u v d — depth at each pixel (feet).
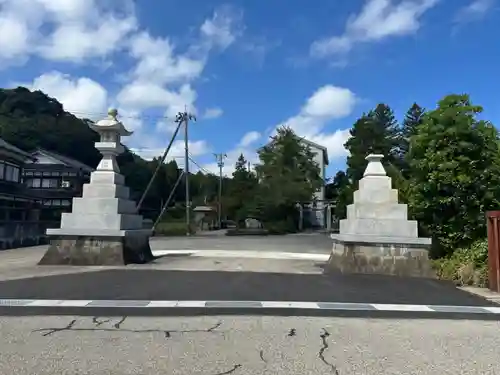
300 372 13.96
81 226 42.01
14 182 98.02
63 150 184.55
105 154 44.37
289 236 123.24
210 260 47.91
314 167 157.99
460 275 33.86
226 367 14.26
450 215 41.57
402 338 18.24
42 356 15.06
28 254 59.72
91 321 20.18
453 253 38.91
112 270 37.60
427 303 25.95
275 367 14.35
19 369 13.79
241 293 27.86
